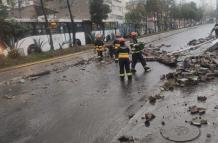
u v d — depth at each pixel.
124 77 12.66
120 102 8.44
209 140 5.11
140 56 13.71
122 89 10.20
